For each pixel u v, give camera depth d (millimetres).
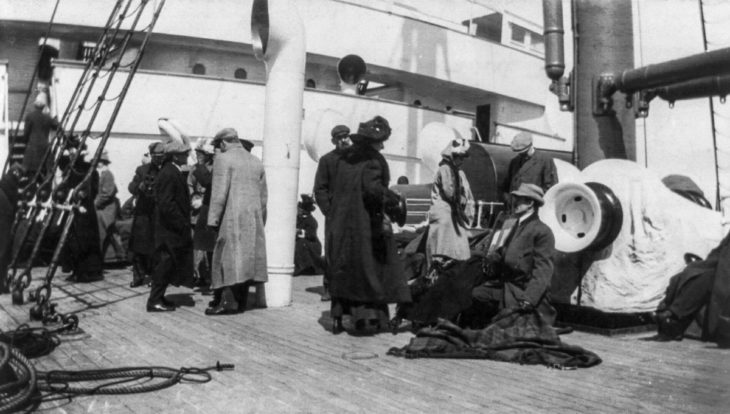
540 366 4766
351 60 15875
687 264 6582
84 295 8281
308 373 4441
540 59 21703
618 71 7547
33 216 7277
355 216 5879
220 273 6984
